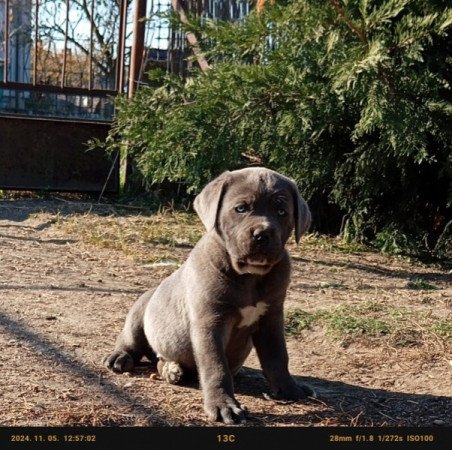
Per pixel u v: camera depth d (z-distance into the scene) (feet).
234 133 9.83
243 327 5.43
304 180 10.49
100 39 17.19
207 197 5.32
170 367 5.60
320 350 6.57
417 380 6.05
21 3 17.67
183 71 12.75
